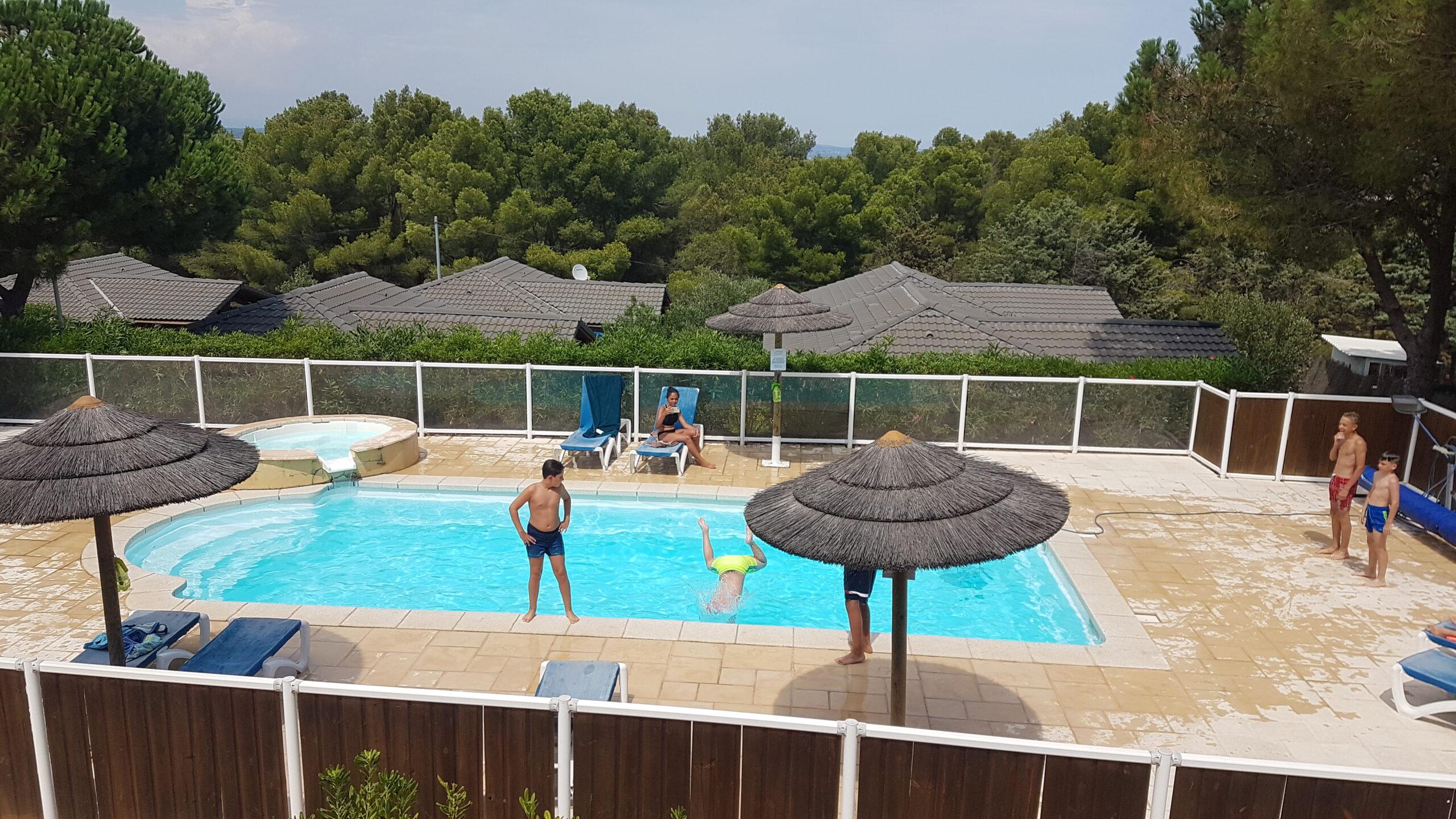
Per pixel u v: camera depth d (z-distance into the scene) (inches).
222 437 295.3
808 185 2016.5
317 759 205.0
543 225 1999.3
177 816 213.8
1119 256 1561.3
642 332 681.0
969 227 2326.5
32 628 333.7
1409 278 1221.1
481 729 198.7
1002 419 593.3
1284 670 315.6
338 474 524.1
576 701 194.1
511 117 2290.8
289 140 1991.9
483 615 348.5
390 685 291.3
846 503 229.5
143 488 250.7
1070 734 272.8
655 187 2204.7
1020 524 226.5
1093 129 2358.5
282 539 465.1
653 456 544.4
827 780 190.5
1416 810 173.6
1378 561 389.4
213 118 957.2
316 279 1925.4
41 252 735.1
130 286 1122.0
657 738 193.8
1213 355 779.4
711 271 1988.2
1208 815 179.3
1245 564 411.8
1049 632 371.2
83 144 735.1
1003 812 186.2
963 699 292.8
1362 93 511.5
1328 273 1371.8
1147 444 590.9
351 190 2000.5
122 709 208.5
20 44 747.4
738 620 380.8
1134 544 435.5
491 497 516.4
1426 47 460.8
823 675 306.7
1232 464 544.7
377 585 411.2
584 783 198.4
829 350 802.8
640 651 322.3
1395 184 546.3
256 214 1936.5
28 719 212.7
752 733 190.4
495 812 204.2
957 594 409.4
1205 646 332.5
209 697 204.2
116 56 781.9
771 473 545.0
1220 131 618.8
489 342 653.3
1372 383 967.6
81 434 258.1
